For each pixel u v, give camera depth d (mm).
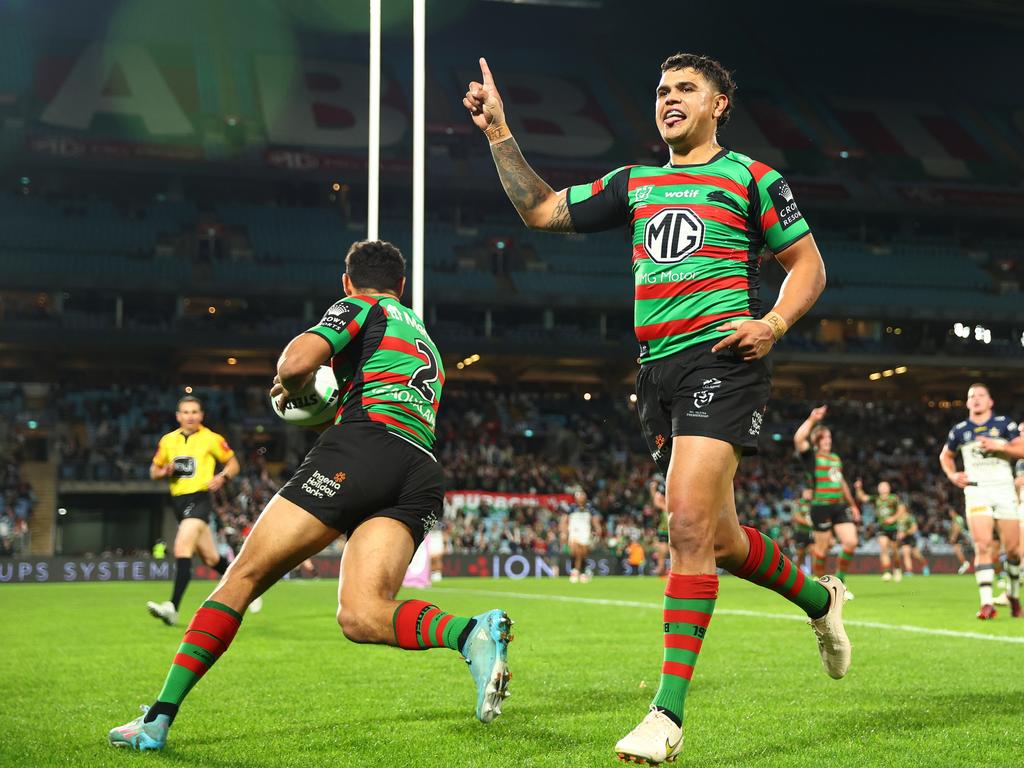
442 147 43812
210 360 42125
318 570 26797
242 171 40375
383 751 3621
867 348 43281
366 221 43844
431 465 3803
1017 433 10133
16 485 32875
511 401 43438
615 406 43844
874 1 45688
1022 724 4098
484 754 3551
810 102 49875
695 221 3604
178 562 9367
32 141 38469
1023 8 46562
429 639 3395
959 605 12461
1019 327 45750
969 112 51344
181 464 9492
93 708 4660
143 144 39719
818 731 3949
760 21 51875
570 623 9758
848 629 8672
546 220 3955
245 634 8469
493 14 49906
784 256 3646
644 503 36656
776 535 34500
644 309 3676
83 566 26094
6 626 9578
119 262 38875
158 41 45406
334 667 6117
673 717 3213
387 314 3881
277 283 38750
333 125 43031
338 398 3826
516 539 31984
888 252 46500
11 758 3512
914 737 3824
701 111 3707
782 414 43219
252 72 44875
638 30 51625
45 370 40406
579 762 3408
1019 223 48406
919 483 40531
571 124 46250
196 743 3791
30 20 44562
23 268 37438
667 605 3367
